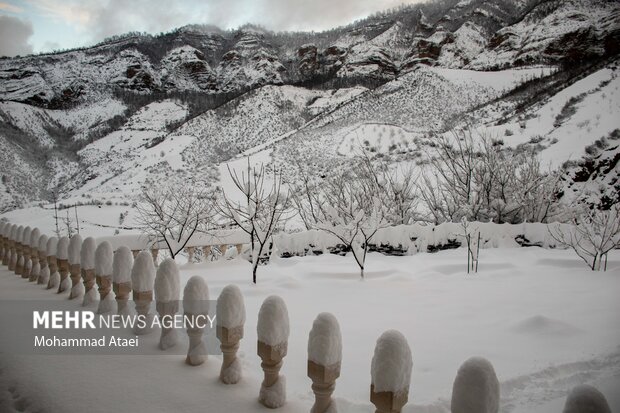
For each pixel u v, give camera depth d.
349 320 5.24
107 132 115.56
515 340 4.41
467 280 7.47
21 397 2.90
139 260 3.97
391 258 9.81
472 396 1.70
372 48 161.50
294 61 187.12
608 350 4.02
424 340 4.47
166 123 118.19
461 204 12.87
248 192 8.59
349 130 61.25
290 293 6.68
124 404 2.70
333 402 2.37
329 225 8.80
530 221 12.33
